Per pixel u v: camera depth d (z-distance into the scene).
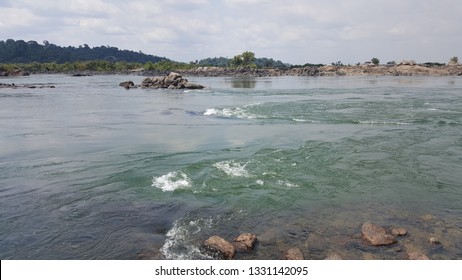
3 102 39.06
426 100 36.16
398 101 35.28
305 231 9.00
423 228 9.10
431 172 13.38
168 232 9.07
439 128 21.11
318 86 66.19
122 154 16.27
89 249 8.37
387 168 13.82
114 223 9.59
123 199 11.16
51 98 44.09
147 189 11.92
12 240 8.80
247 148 16.91
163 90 58.38
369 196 11.26
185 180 12.61
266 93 48.72
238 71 149.25
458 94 43.41
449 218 9.70
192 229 9.20
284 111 28.72
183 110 31.50
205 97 44.38
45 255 8.14
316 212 10.13
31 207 10.64
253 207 10.50
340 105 32.12
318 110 29.05
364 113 27.14
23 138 19.92
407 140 18.16
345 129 21.16
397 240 8.46
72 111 31.44
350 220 9.60
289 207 10.48
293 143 17.73
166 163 14.71
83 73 166.00
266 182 12.40
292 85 71.38
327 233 8.88
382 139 18.38
